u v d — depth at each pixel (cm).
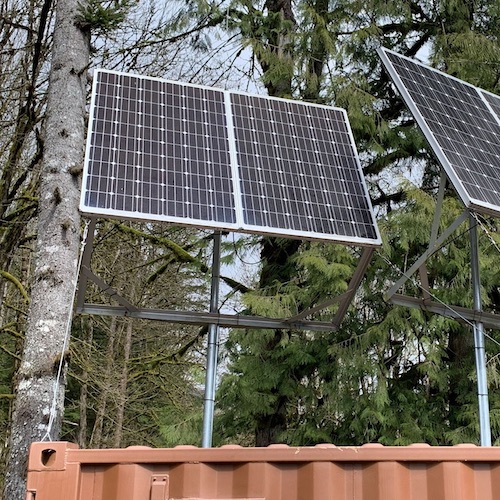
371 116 1095
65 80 707
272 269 1130
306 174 693
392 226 1011
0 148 1230
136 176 614
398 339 1073
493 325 693
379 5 1138
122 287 1634
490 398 991
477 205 583
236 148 683
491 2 1161
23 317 1327
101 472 381
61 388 611
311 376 1076
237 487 377
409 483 377
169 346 1805
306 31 1145
